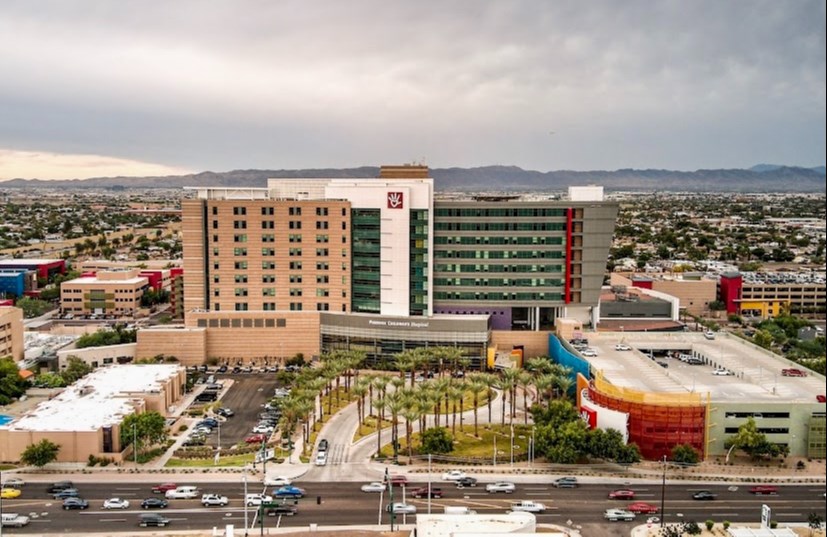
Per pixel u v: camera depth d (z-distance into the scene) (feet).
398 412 492.13
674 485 453.17
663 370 594.65
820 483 457.68
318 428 553.23
